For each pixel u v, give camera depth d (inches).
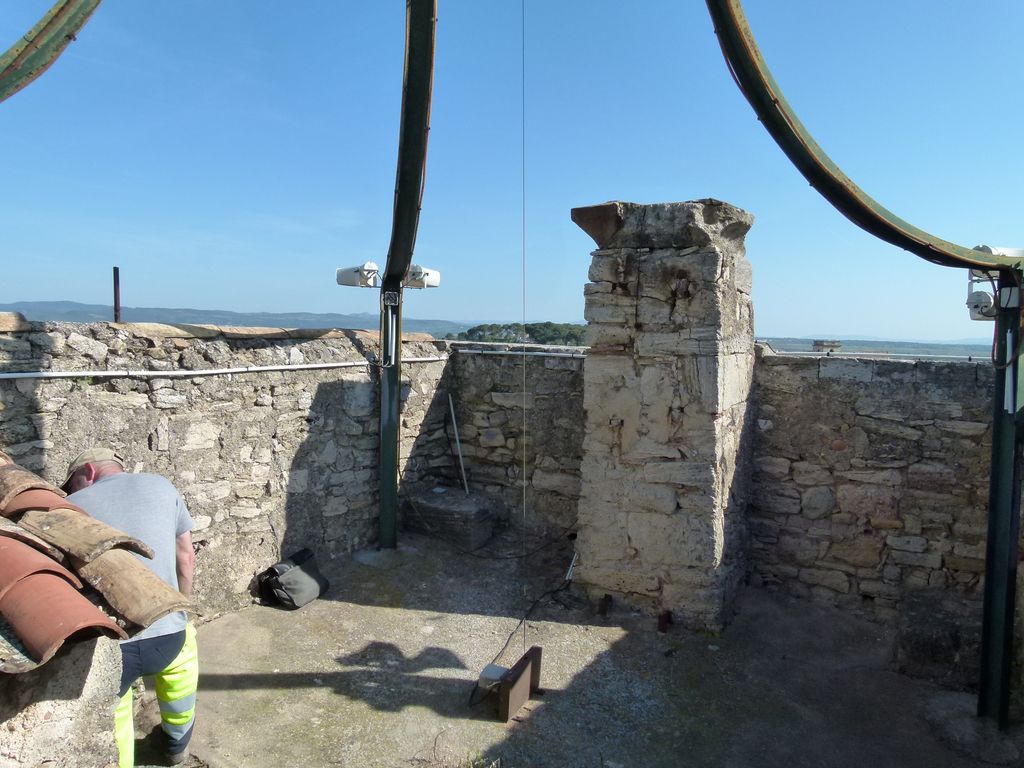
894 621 172.6
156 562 100.6
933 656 145.9
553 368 210.4
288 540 180.1
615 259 162.2
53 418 131.2
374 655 149.5
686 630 161.5
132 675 94.8
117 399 141.7
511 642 155.9
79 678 63.1
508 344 230.1
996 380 126.8
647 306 159.9
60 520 75.9
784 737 127.3
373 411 203.2
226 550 164.7
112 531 72.6
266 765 114.6
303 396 182.2
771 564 188.1
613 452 167.0
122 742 94.4
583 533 172.7
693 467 157.5
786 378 183.0
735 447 169.9
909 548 171.5
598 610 168.1
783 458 185.0
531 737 124.4
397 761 116.7
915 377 168.9
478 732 125.1
